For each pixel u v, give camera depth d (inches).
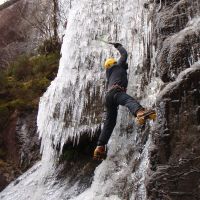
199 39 245.4
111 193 269.3
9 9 755.4
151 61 307.3
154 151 219.1
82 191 315.0
